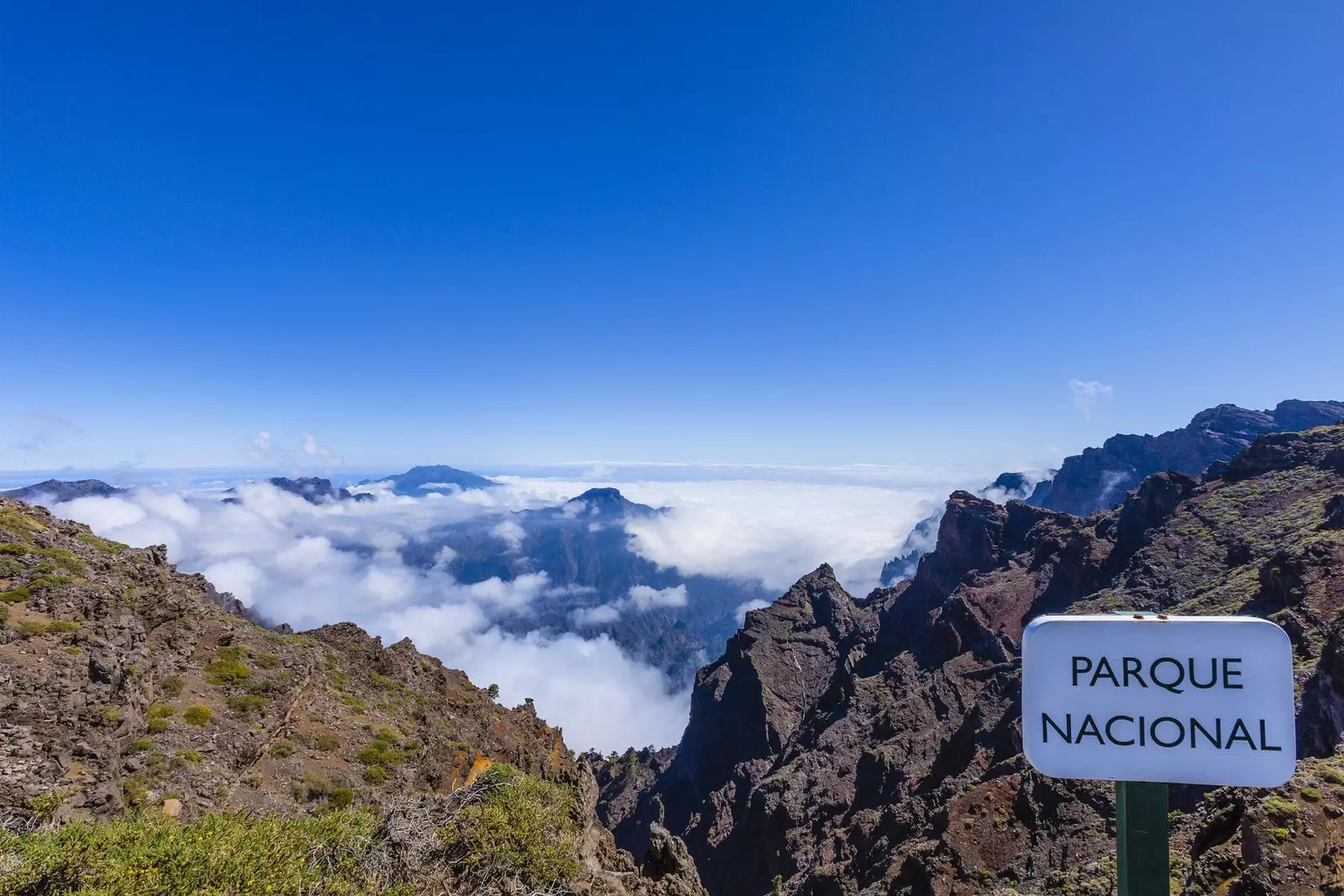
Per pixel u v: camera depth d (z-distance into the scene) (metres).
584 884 14.96
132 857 9.89
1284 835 18.86
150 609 26.95
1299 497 82.50
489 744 39.00
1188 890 20.48
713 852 98.00
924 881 52.47
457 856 13.56
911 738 89.12
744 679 135.12
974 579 121.38
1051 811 51.91
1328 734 40.91
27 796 14.45
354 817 13.48
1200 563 81.31
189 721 22.78
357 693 33.25
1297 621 52.12
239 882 9.95
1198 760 4.49
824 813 86.81
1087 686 4.70
